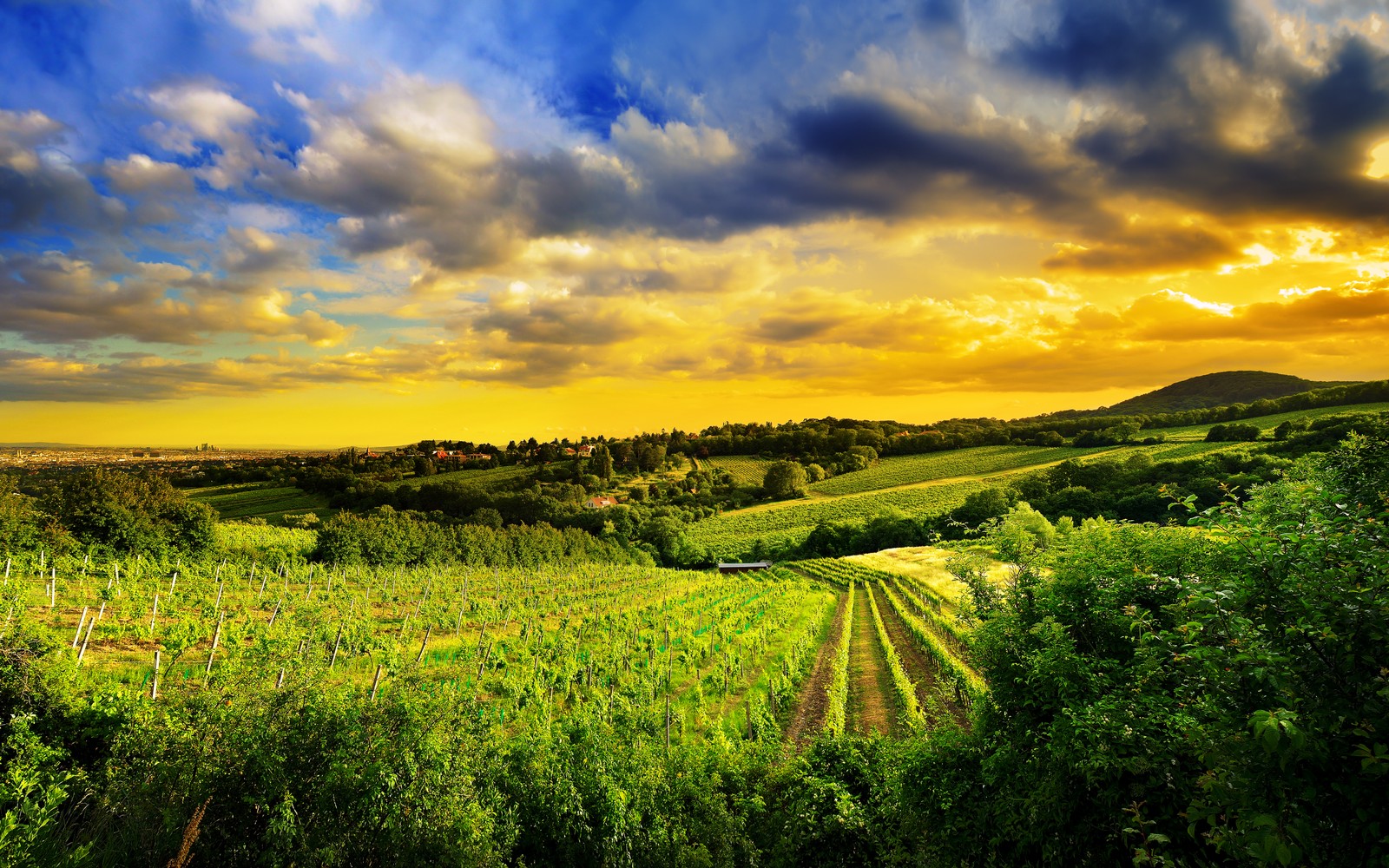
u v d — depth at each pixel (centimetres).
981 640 757
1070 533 761
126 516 3425
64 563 2655
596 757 966
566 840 864
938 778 755
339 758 752
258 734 752
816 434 17788
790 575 7062
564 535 7350
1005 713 731
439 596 3566
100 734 852
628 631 3034
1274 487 533
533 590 4244
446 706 870
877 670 2684
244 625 1884
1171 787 494
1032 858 638
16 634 953
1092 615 667
